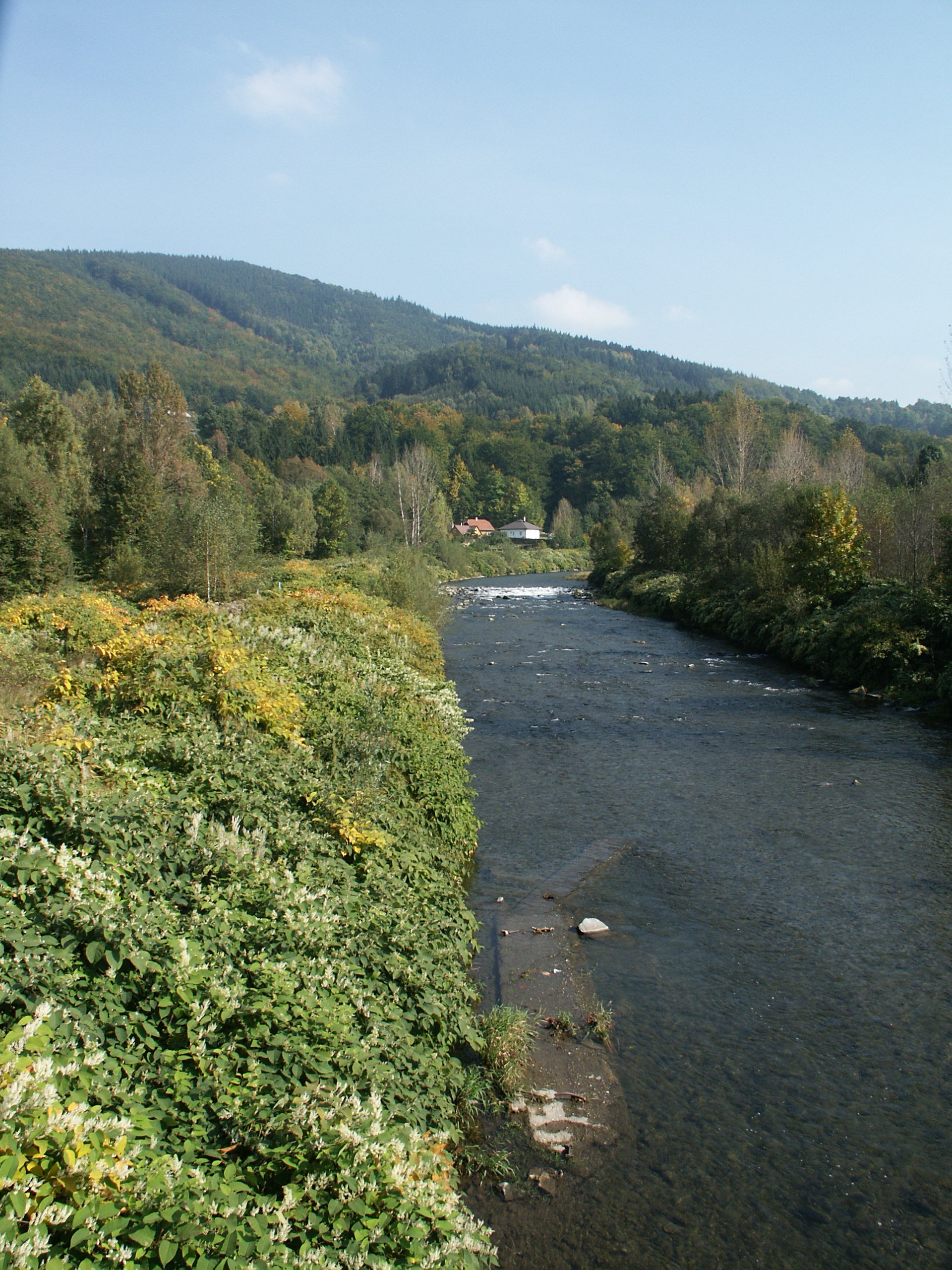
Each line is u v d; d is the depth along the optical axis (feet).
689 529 138.62
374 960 18.79
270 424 442.09
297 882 20.27
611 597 156.25
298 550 184.75
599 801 38.40
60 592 86.33
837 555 85.87
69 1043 12.23
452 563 237.66
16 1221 8.86
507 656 83.66
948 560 70.79
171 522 97.40
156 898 17.43
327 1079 14.08
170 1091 12.91
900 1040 20.40
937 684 58.80
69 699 29.99
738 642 94.38
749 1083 18.80
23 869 15.34
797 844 33.09
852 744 48.55
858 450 165.99
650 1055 19.80
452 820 31.63
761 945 25.18
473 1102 17.54
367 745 31.53
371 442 408.26
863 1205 15.35
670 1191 15.61
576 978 23.26
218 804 23.32
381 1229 11.13
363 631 60.34
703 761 45.14
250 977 16.17
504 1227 14.56
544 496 427.33
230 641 37.32
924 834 33.94
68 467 132.46
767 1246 14.40
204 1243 9.78
